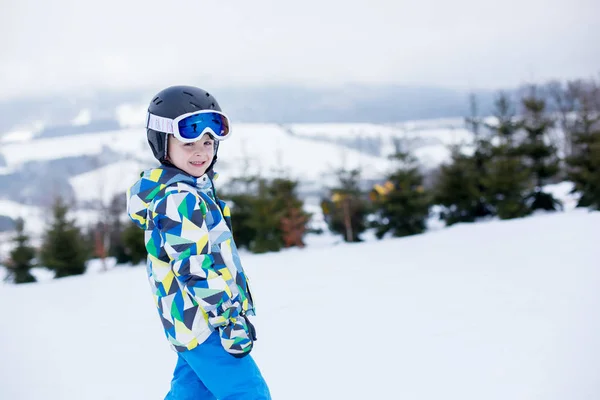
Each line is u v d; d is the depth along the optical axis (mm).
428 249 7715
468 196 17609
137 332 4539
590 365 2457
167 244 1521
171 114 1607
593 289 3908
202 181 1654
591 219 9094
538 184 16922
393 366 2820
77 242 19203
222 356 1596
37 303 6879
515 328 3184
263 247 17797
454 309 3842
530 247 6496
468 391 2375
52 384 3264
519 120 17406
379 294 4715
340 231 20312
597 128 15898
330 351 3223
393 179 18500
